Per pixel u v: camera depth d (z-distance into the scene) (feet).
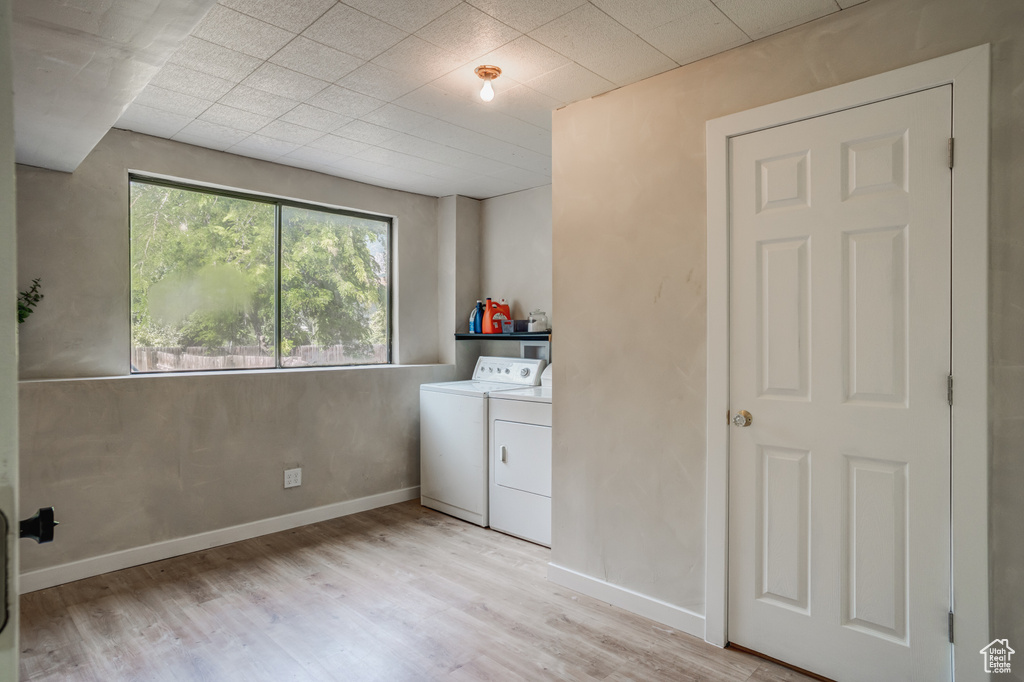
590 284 8.89
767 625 7.11
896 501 6.19
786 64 6.87
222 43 7.04
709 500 7.47
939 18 5.85
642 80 8.20
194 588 9.04
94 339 9.71
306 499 12.14
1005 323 5.55
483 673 6.84
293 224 12.45
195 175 10.73
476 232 15.10
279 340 12.19
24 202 9.07
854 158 6.40
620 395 8.51
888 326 6.21
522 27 6.72
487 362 14.42
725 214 7.30
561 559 9.27
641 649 7.36
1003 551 5.58
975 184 5.65
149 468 10.02
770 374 7.04
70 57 5.73
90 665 6.98
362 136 10.32
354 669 6.93
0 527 1.68
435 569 9.84
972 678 5.69
